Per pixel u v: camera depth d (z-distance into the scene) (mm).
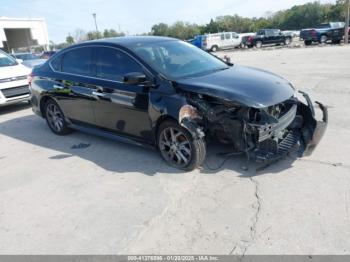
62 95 5559
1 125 7305
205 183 3811
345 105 6426
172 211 3332
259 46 31578
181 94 3963
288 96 3891
